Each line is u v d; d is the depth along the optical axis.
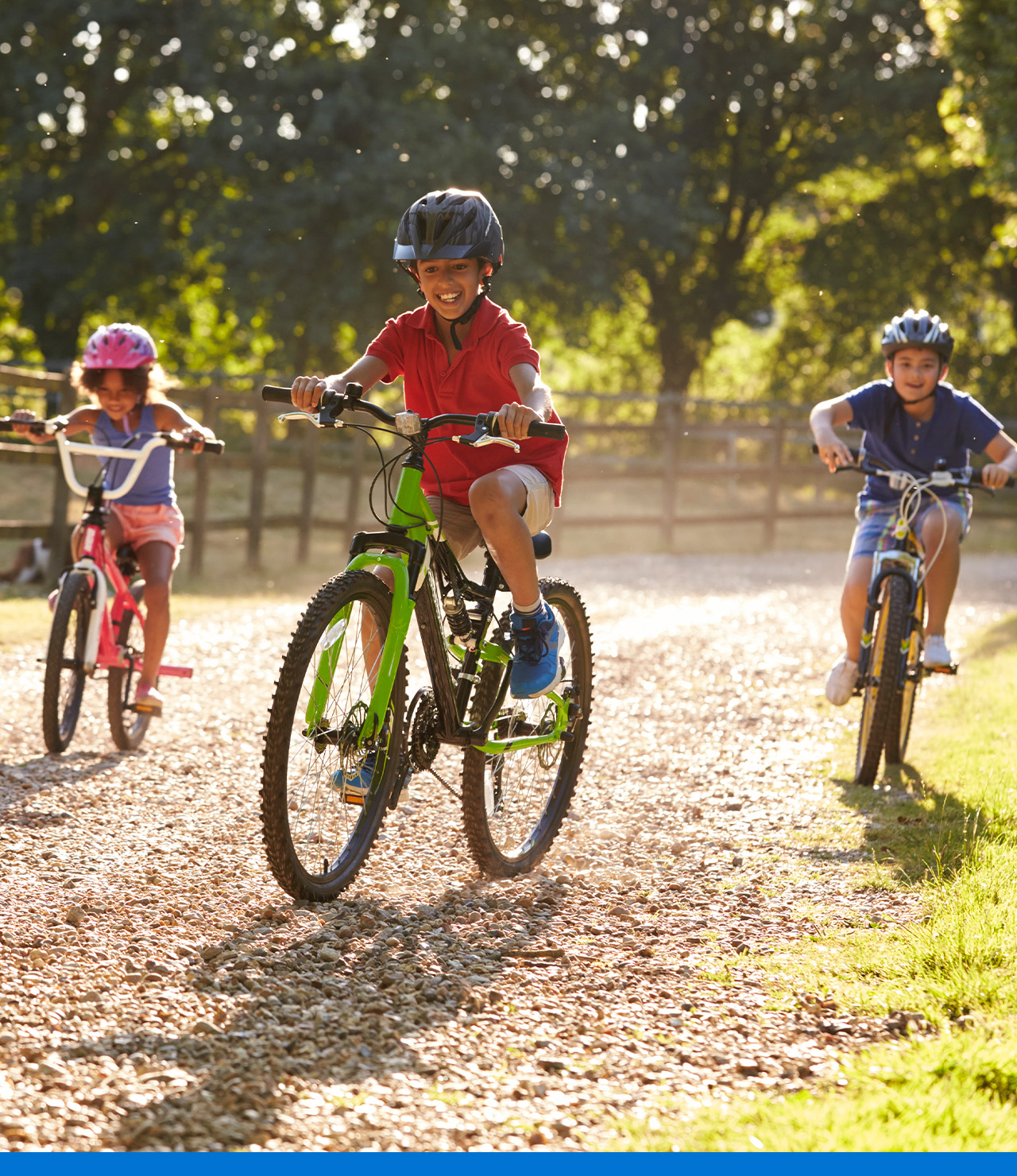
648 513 31.73
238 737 8.40
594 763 8.03
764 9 41.19
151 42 34.47
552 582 6.12
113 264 36.44
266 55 33.50
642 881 5.69
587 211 33.84
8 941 4.68
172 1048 3.87
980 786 7.09
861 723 7.71
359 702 5.27
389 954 4.70
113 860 5.72
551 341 47.03
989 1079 3.65
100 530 7.77
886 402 7.98
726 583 19.00
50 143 36.97
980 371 45.06
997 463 7.78
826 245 44.19
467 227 5.26
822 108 41.19
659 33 38.94
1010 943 4.61
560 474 5.69
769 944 4.84
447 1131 3.45
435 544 5.39
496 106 34.41
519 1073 3.79
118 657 7.73
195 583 17.20
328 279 35.00
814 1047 3.95
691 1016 4.19
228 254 32.91
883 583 7.58
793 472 26.78
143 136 36.22
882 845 6.10
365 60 33.94
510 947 4.81
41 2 33.88
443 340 5.53
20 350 46.09
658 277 44.25
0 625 12.62
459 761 7.82
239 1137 3.39
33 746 7.92
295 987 4.36
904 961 4.57
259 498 19.16
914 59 40.34
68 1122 3.43
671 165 35.34
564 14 40.00
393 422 5.05
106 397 7.88
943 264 44.34
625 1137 3.41
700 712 9.68
